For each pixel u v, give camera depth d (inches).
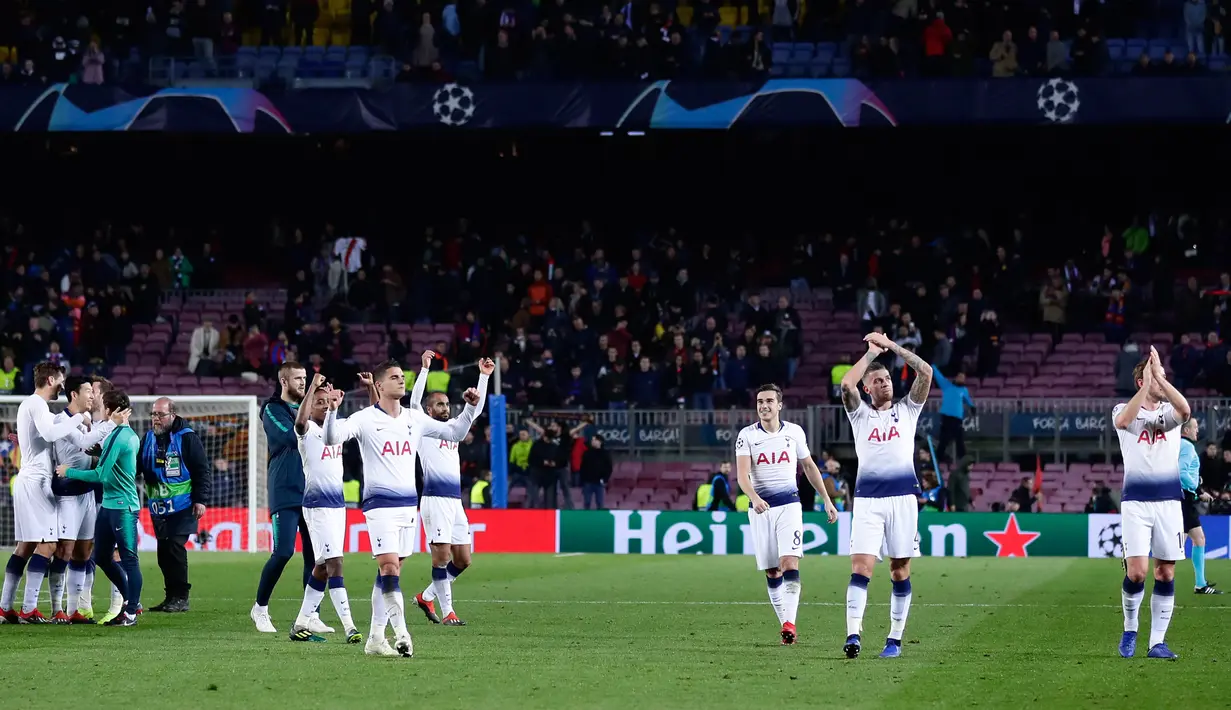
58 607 1887.3
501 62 4097.0
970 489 3656.5
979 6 4220.0
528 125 4025.6
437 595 1924.2
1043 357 4106.8
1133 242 4384.8
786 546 1692.9
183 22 4328.3
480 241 4458.7
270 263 4923.7
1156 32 4394.7
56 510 1846.7
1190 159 4675.2
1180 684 1334.9
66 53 4163.4
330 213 4965.6
